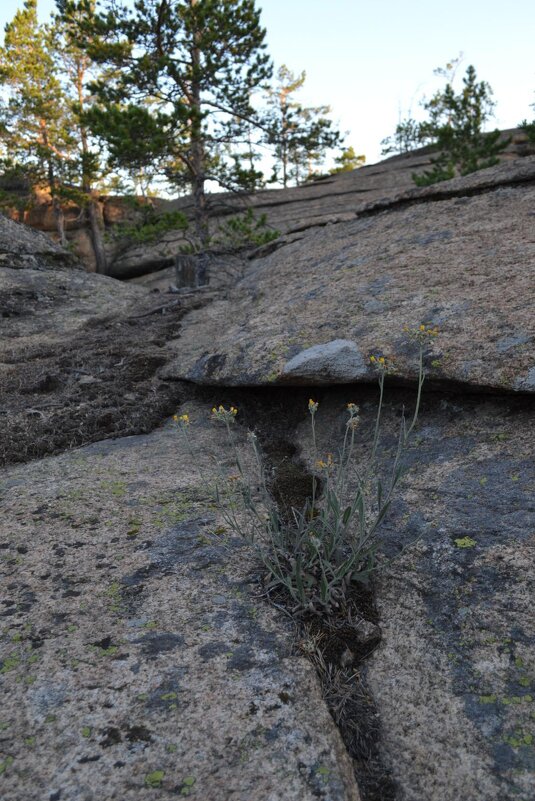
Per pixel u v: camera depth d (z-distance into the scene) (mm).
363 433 3105
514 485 2340
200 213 15047
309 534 2223
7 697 1592
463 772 1442
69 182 25531
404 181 25297
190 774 1384
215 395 4109
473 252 4094
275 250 7672
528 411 2717
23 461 3352
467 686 1652
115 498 2760
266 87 14805
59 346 5859
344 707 1650
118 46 13602
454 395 3023
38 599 2012
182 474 3031
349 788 1391
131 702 1577
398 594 2033
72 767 1395
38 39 25094
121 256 25281
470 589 1959
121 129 12117
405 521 2354
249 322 4445
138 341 5539
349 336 3449
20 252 9570
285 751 1448
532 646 1713
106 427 3744
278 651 1784
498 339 2885
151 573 2160
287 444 3385
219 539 2385
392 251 4742
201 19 13016
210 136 14062
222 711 1555
